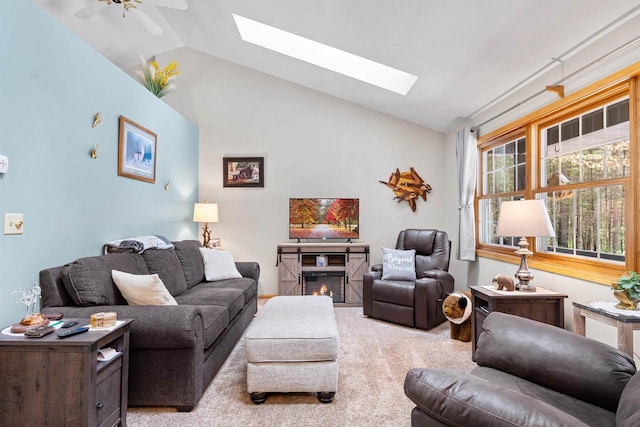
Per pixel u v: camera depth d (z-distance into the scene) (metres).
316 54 4.26
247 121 5.20
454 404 1.07
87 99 2.67
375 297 3.98
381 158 5.22
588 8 2.19
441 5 2.51
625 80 2.27
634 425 0.83
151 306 2.09
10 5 1.98
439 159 5.22
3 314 1.93
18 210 2.04
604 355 1.35
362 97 4.86
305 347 2.13
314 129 5.21
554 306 2.58
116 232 3.08
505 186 3.93
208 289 3.28
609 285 2.34
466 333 3.26
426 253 4.38
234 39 4.31
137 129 3.40
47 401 1.50
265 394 2.17
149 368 2.01
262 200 5.18
